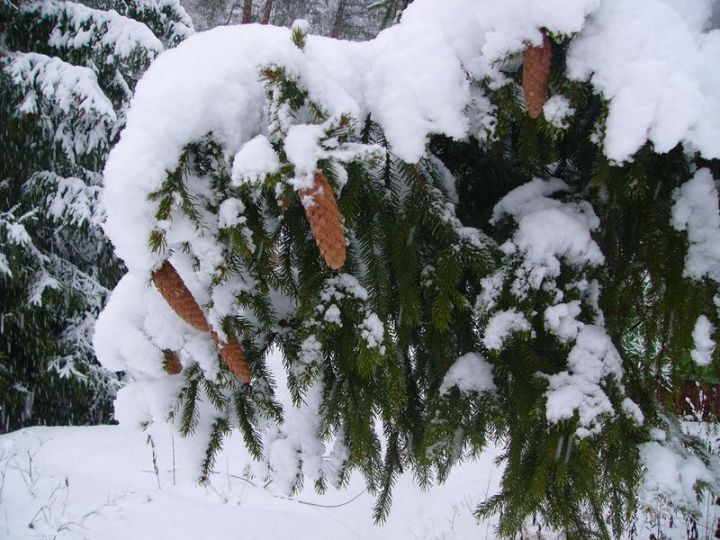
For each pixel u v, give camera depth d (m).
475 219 1.88
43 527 4.27
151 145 1.34
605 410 1.49
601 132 1.37
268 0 12.80
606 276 1.72
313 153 1.26
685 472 1.60
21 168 6.56
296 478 1.89
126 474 5.41
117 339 1.67
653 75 1.26
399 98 1.43
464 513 5.15
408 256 1.61
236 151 1.42
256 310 1.63
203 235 1.45
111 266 7.30
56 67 5.84
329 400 1.78
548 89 1.44
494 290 1.60
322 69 1.37
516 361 1.68
